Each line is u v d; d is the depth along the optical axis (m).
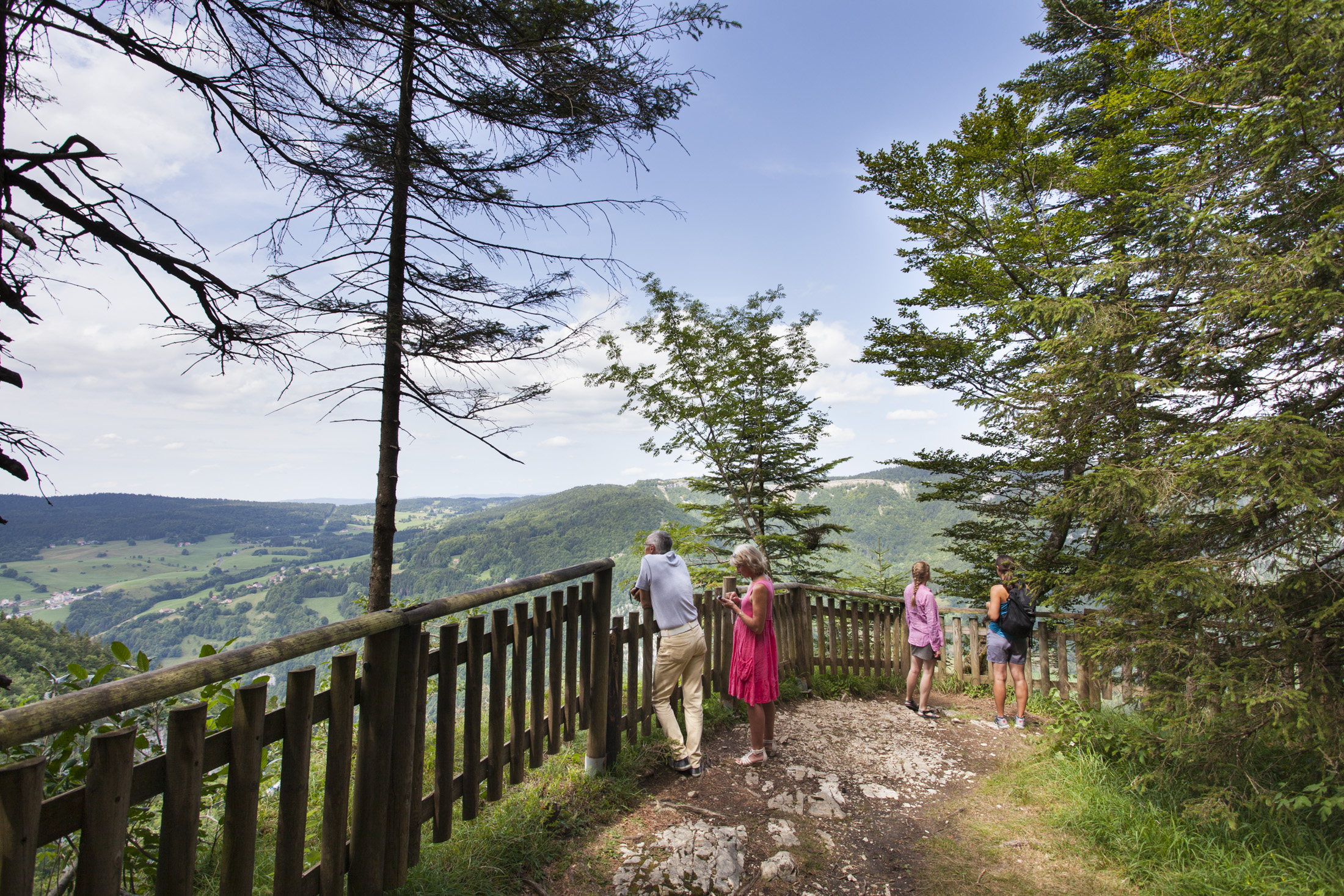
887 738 4.75
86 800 1.29
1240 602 3.39
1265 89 3.79
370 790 2.12
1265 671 3.21
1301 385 3.79
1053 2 9.78
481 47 3.31
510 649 3.00
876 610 6.98
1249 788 3.17
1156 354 4.62
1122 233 8.82
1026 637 5.24
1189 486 3.63
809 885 2.72
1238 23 3.78
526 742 3.08
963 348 9.59
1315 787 2.84
